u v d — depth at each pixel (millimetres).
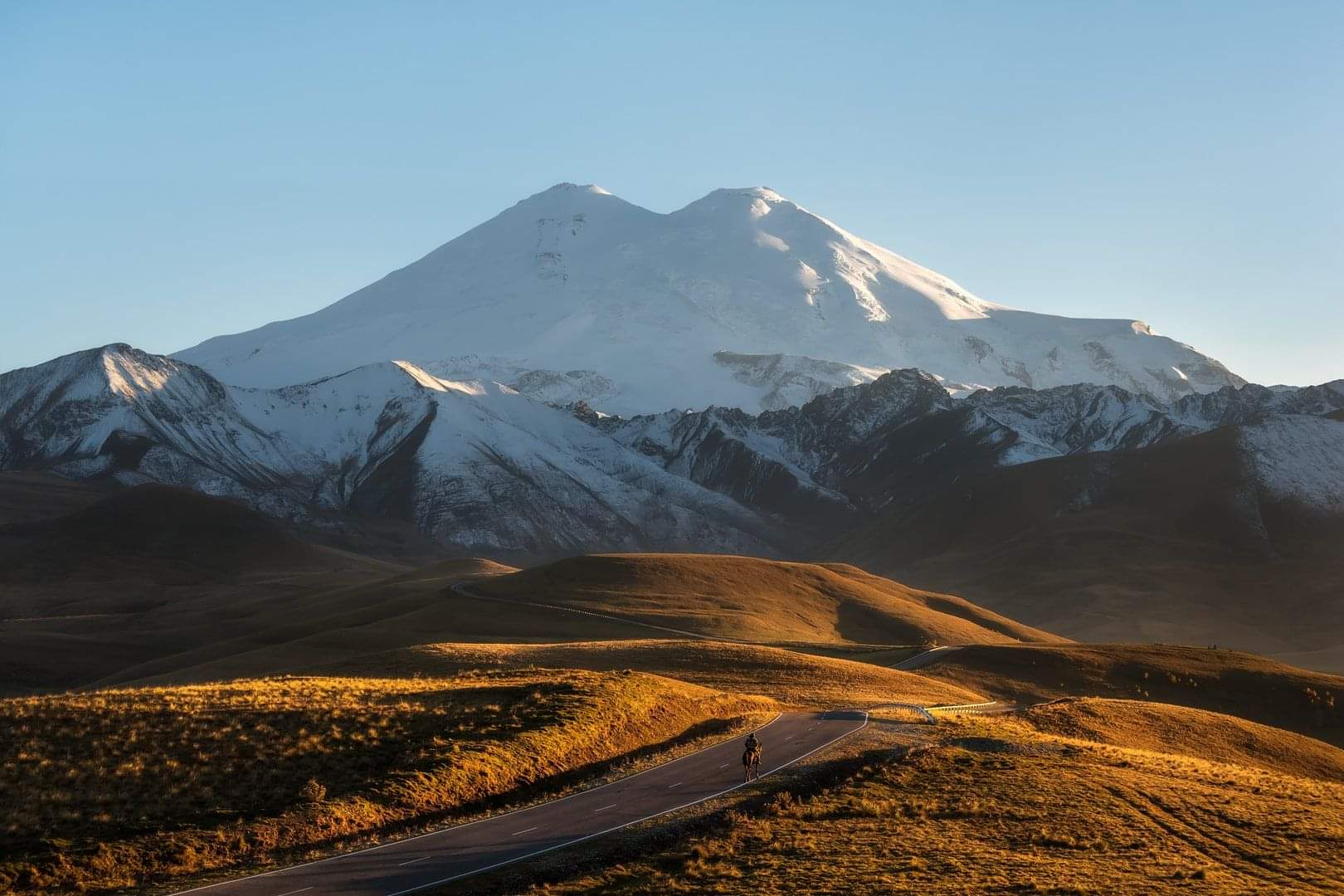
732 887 38875
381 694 66500
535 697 66062
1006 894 38188
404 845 43719
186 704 58281
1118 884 39281
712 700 78625
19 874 39031
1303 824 48500
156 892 38344
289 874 40031
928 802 50406
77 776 47094
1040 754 61312
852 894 38156
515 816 47938
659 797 51000
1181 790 53875
